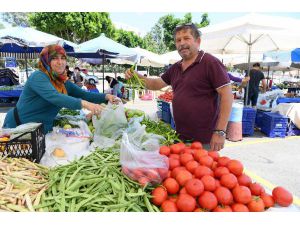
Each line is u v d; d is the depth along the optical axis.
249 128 7.15
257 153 5.58
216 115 2.59
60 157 2.12
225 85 2.36
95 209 1.44
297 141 6.64
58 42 7.84
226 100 2.37
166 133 2.53
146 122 2.87
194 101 2.48
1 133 2.12
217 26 6.22
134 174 1.61
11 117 2.74
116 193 1.55
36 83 2.51
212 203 1.45
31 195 1.53
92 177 1.67
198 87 2.47
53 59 2.60
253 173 4.45
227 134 6.73
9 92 11.14
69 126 2.78
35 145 1.97
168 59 13.38
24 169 1.80
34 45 7.59
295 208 1.59
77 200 1.51
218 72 2.37
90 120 3.17
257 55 14.18
